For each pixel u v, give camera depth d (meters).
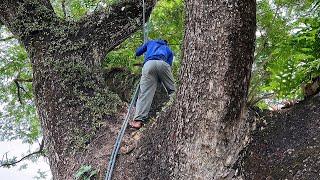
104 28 5.75
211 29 4.00
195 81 4.05
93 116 5.04
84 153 4.79
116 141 4.64
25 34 5.58
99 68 5.57
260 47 5.04
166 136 4.34
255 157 4.11
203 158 4.06
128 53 7.72
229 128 4.04
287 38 4.82
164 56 5.47
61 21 5.70
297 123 4.19
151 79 5.25
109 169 4.46
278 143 4.13
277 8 5.70
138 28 5.93
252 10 3.98
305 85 4.32
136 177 4.36
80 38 5.61
